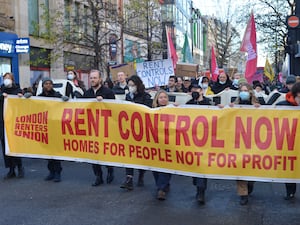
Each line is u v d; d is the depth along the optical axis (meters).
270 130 6.18
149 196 6.81
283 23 29.14
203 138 6.42
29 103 7.72
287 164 6.15
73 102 7.42
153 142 6.74
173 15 63.25
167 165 6.64
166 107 6.65
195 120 6.46
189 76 17.33
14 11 24.61
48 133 7.61
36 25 25.72
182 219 5.72
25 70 25.09
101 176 7.55
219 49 56.78
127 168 7.14
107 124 7.13
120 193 6.97
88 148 7.32
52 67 28.23
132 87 7.43
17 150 7.84
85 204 6.38
